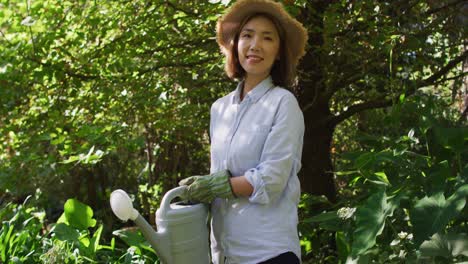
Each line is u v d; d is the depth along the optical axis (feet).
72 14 12.07
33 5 10.93
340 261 9.92
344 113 15.97
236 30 6.63
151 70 13.65
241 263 5.91
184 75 14.80
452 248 7.74
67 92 13.01
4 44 11.53
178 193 5.99
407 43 12.99
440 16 14.46
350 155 11.24
